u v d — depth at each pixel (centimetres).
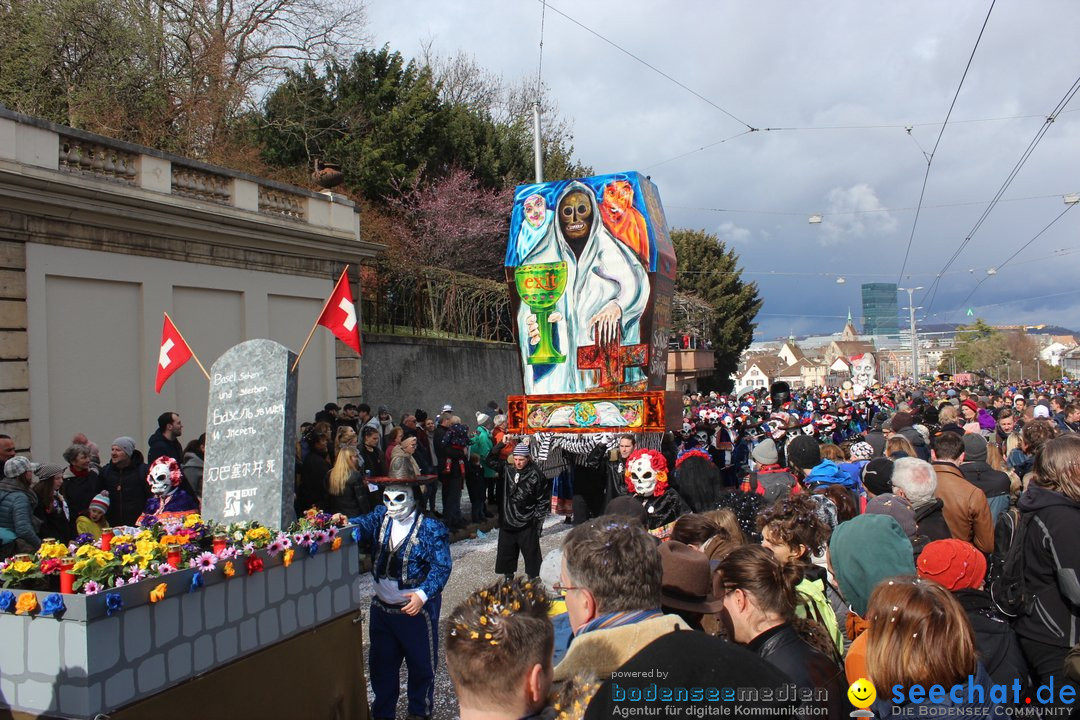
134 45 2177
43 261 1057
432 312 2275
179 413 1245
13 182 1005
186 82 2350
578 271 1029
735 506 682
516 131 3538
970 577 370
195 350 1280
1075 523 383
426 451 1270
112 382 1148
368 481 803
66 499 807
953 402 1667
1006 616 416
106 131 2023
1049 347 12756
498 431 1298
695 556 369
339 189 2497
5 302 1009
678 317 3391
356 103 2719
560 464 1012
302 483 919
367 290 2131
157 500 664
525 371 1051
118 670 354
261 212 1415
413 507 543
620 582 291
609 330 1012
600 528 306
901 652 266
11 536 655
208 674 401
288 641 460
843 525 406
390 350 1903
